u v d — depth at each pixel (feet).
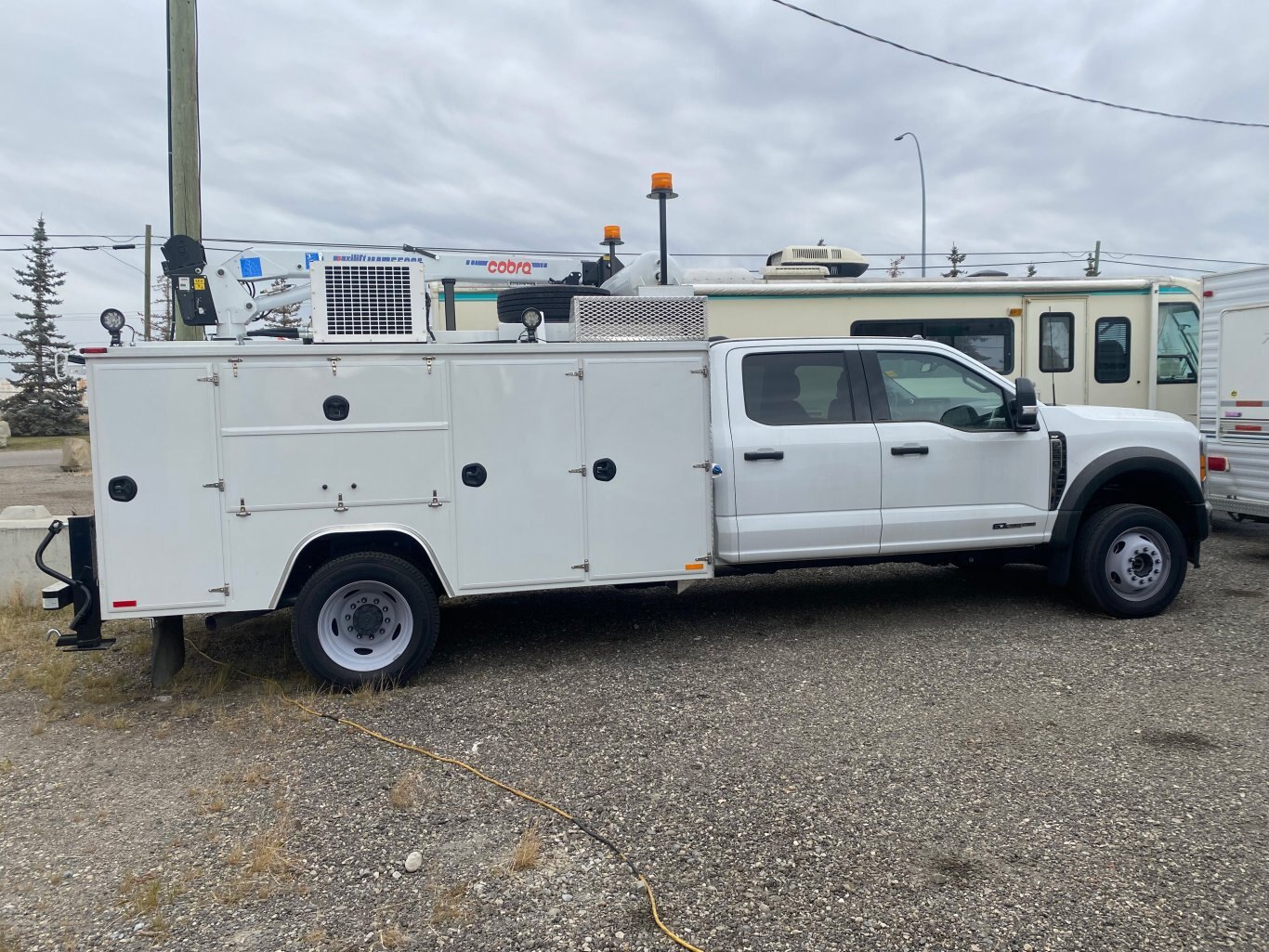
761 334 32.99
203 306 21.03
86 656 19.84
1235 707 15.44
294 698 17.10
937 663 18.20
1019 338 34.94
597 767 13.76
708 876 10.71
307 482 16.93
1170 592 21.20
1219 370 28.32
